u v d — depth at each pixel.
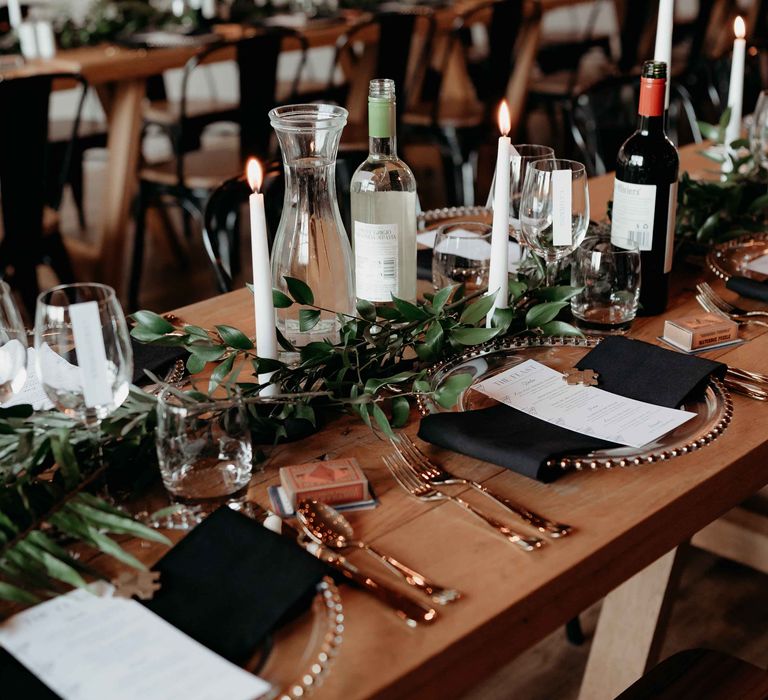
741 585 2.08
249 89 3.38
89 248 3.49
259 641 0.76
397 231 1.32
